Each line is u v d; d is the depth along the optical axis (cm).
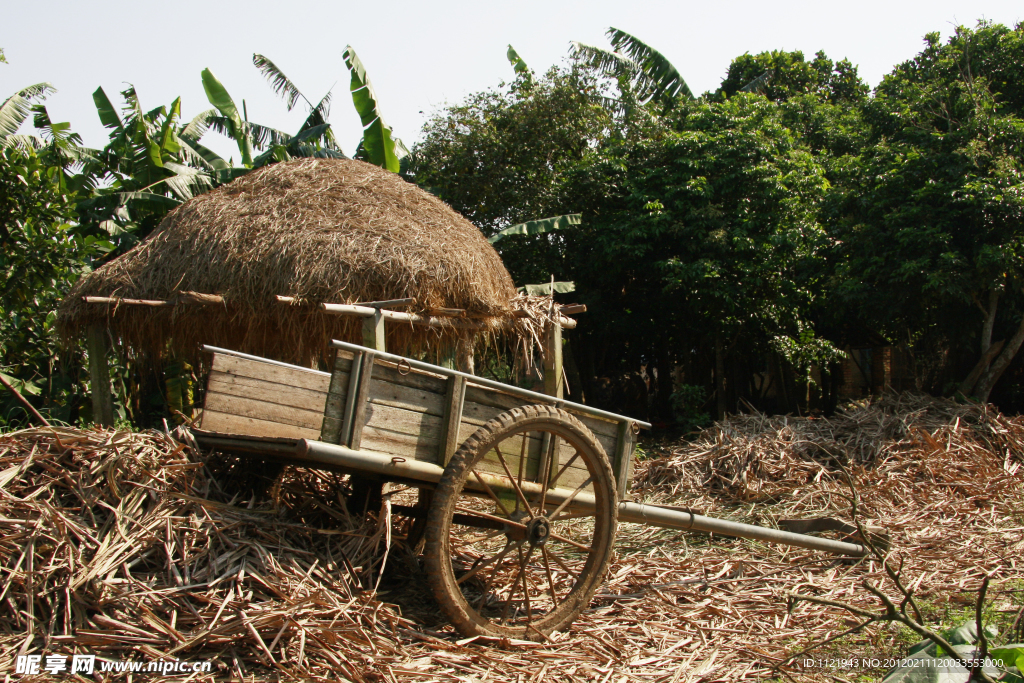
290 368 325
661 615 407
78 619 283
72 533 305
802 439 837
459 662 312
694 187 1285
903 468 749
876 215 1185
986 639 242
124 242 1005
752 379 1814
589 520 636
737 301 1273
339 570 341
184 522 324
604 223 1339
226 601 293
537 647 344
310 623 294
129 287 555
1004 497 665
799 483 735
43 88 1141
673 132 1389
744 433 862
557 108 1416
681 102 1555
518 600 412
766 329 1451
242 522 337
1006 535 560
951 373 1462
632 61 1579
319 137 1347
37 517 305
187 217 588
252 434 319
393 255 544
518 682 304
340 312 413
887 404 946
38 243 671
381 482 402
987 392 1131
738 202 1317
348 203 583
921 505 651
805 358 1498
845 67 2503
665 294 1389
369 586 349
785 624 396
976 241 1086
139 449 338
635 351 1753
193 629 289
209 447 365
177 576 301
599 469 386
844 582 470
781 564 517
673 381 1855
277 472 383
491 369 766
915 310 1226
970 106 1179
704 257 1269
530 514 366
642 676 324
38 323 705
